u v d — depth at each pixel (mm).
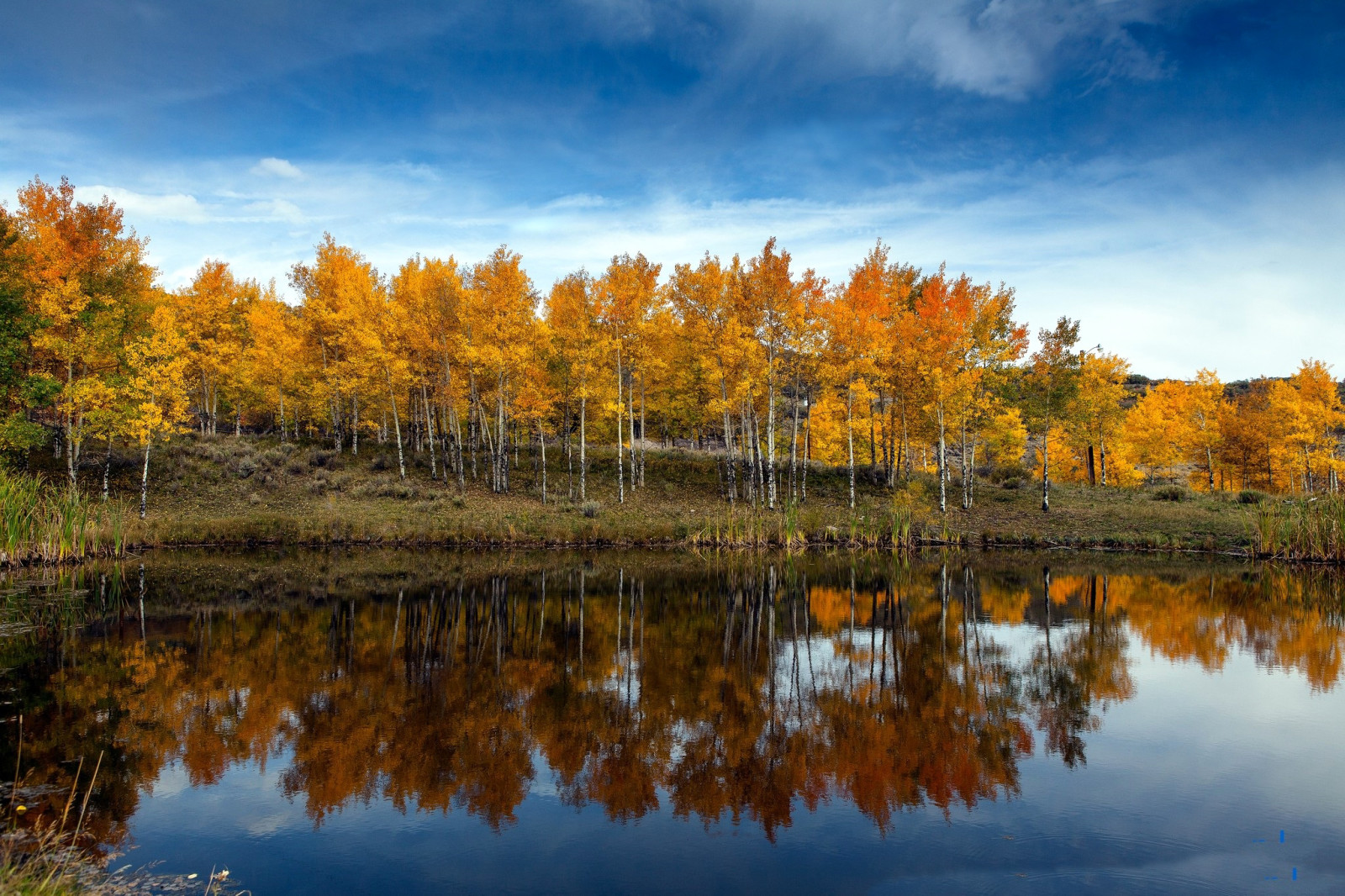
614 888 5566
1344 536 25484
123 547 25844
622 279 31750
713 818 6867
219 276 39250
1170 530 31203
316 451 38531
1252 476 48969
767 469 41281
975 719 9695
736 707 10156
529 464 41156
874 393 34344
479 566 24312
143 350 30141
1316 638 14242
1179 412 46562
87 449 34375
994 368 33938
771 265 30328
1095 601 18234
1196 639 14211
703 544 29875
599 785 7617
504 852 6180
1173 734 9117
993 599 18547
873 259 33094
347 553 27172
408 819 6840
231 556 26125
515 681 11359
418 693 10672
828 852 6180
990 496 38219
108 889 5441
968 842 6336
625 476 39250
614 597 18750
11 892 4930
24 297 28266
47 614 15969
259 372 38250
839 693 10836
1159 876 5742
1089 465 45844
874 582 21141
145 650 13000
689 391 37312
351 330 34312
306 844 6316
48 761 8109
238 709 9875
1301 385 41469
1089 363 40656
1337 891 5492
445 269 35031
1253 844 6301
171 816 6832
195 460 35719
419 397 41375
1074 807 7066
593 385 35688
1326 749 8578
